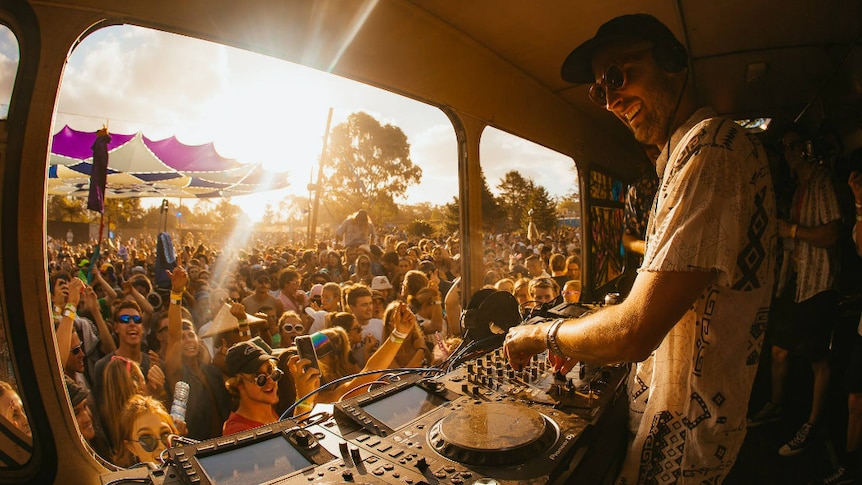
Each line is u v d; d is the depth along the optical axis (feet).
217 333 9.43
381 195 80.02
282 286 14.78
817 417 8.73
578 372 4.68
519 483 2.71
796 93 12.56
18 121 3.65
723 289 3.11
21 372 3.72
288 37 5.45
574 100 12.24
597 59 3.76
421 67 7.25
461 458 2.94
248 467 2.89
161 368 8.52
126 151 31.09
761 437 9.64
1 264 3.60
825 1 7.66
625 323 2.83
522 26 7.81
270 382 5.99
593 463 3.62
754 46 9.56
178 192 50.60
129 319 8.75
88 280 15.34
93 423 5.76
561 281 16.12
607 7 7.34
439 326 10.76
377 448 3.14
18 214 3.62
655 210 3.52
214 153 33.68
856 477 7.44
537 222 49.88
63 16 3.80
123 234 96.17
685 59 3.49
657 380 3.50
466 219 8.46
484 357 5.08
